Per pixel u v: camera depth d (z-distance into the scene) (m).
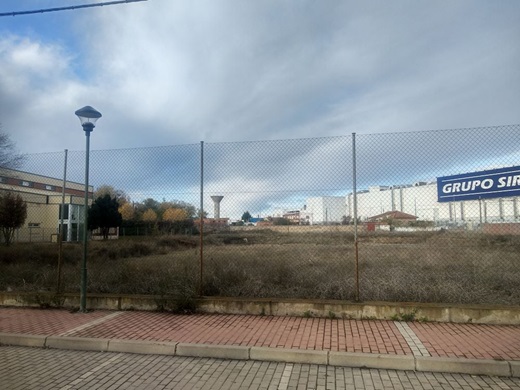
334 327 6.12
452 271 8.70
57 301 7.82
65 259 13.61
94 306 7.70
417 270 8.92
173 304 7.31
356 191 7.57
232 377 4.50
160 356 5.30
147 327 6.27
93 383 4.33
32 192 15.68
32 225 20.53
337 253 10.31
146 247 15.66
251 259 9.88
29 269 10.50
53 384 4.31
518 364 4.49
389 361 4.75
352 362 4.84
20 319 6.93
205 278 8.05
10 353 5.50
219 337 5.66
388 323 6.30
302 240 10.05
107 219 22.81
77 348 5.66
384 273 8.44
